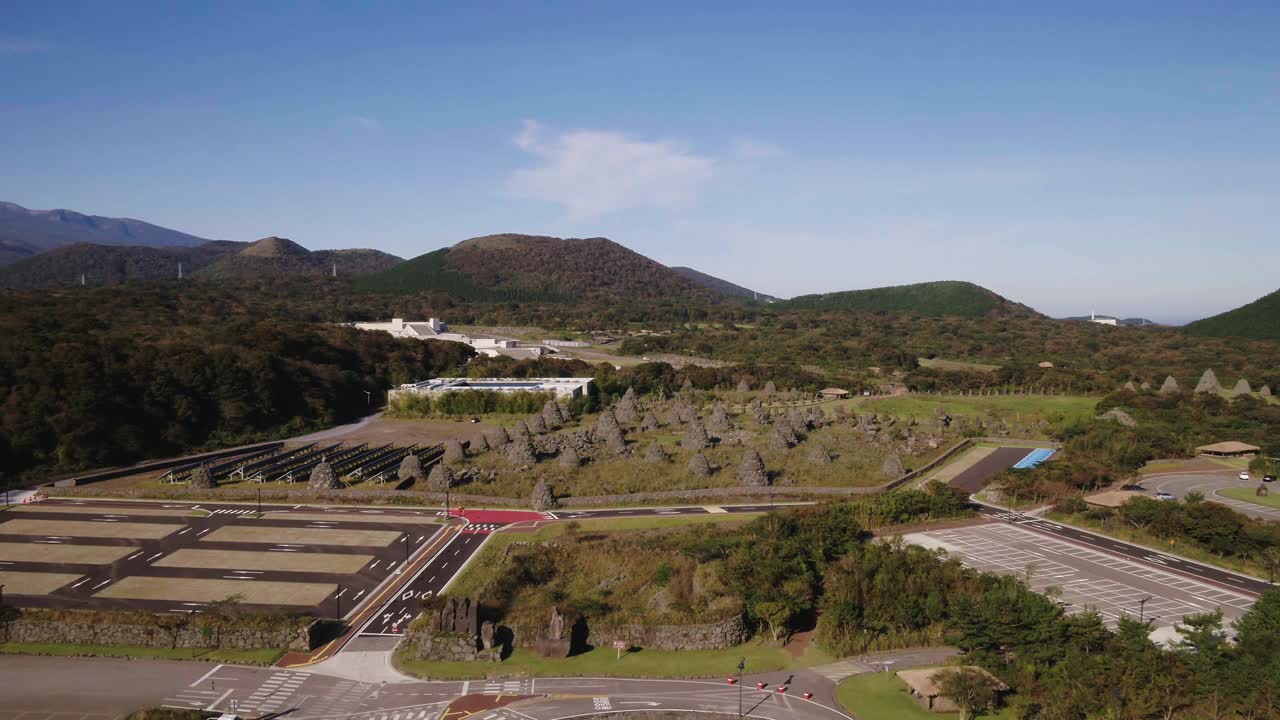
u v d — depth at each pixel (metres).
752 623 90.88
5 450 150.88
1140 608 94.06
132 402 176.00
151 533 120.75
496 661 82.81
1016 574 103.62
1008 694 73.88
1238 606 95.19
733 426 191.62
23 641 85.06
